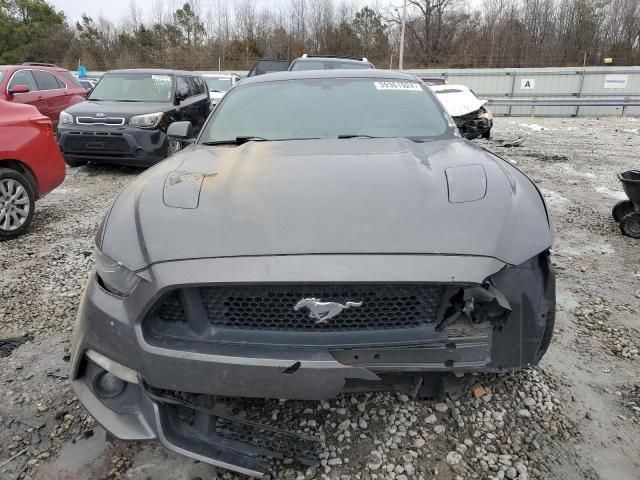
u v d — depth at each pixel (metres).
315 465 1.97
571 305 3.42
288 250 1.74
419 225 1.83
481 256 1.75
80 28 46.12
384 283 1.67
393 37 42.22
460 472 1.98
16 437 2.20
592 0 37.53
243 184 2.14
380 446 2.10
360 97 3.34
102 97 8.79
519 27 39.25
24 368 2.71
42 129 5.18
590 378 2.60
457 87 11.95
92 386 1.90
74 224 5.36
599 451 2.10
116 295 1.84
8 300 3.53
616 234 4.97
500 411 2.31
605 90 22.47
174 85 9.00
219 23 43.19
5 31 40.94
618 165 8.82
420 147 2.70
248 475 1.87
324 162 2.36
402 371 1.73
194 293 1.75
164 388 1.75
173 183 2.21
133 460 2.05
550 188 7.03
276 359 1.67
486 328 1.79
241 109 3.31
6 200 4.80
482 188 2.07
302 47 41.81
